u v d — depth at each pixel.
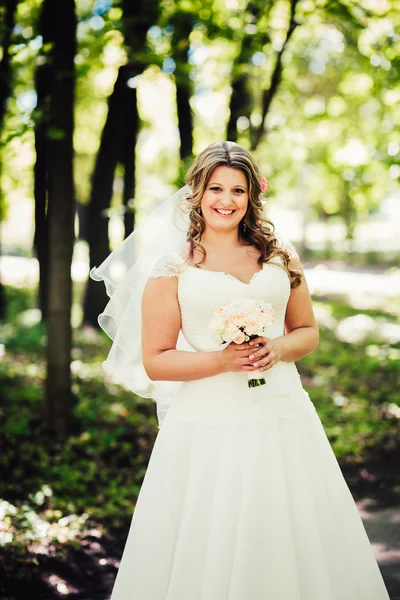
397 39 7.91
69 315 6.21
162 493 2.78
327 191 19.23
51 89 5.81
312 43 10.67
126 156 9.49
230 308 2.58
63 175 5.90
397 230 36.19
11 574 3.81
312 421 2.88
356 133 11.97
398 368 9.61
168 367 2.76
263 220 2.98
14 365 9.20
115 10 7.25
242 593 2.57
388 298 18.30
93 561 4.11
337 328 13.41
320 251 30.98
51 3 5.84
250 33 7.41
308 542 2.66
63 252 6.04
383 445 6.28
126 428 6.63
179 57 7.14
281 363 2.87
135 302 3.26
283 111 11.39
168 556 2.75
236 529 2.64
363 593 2.78
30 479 5.24
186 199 2.96
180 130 9.20
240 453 2.69
